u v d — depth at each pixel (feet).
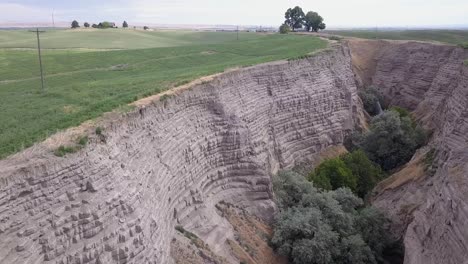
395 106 237.86
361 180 142.10
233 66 145.89
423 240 87.20
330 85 176.24
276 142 139.54
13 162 53.31
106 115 74.43
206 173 99.76
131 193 64.59
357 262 96.37
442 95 201.98
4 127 74.74
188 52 231.50
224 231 92.58
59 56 206.90
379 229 107.04
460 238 72.64
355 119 193.98
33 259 48.44
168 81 114.62
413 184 118.42
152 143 80.48
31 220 49.80
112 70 177.37
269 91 143.43
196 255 79.41
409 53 272.72
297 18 442.50
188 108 99.35
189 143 94.22
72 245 53.52
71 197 55.16
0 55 204.74
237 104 120.26
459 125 114.32
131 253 59.41
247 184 107.76
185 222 85.71
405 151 158.51
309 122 159.43
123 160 68.13
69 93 113.19
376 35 443.73
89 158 59.93
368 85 280.92
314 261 95.20
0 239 45.93
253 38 341.21
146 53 225.15
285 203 113.09
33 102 102.37
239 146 108.47
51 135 63.72
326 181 130.62
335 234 97.81
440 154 117.39
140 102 85.30
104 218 57.67
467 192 75.36
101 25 421.59
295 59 163.73
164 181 79.77
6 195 47.85
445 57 246.06
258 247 95.66
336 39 290.15
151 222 67.15
